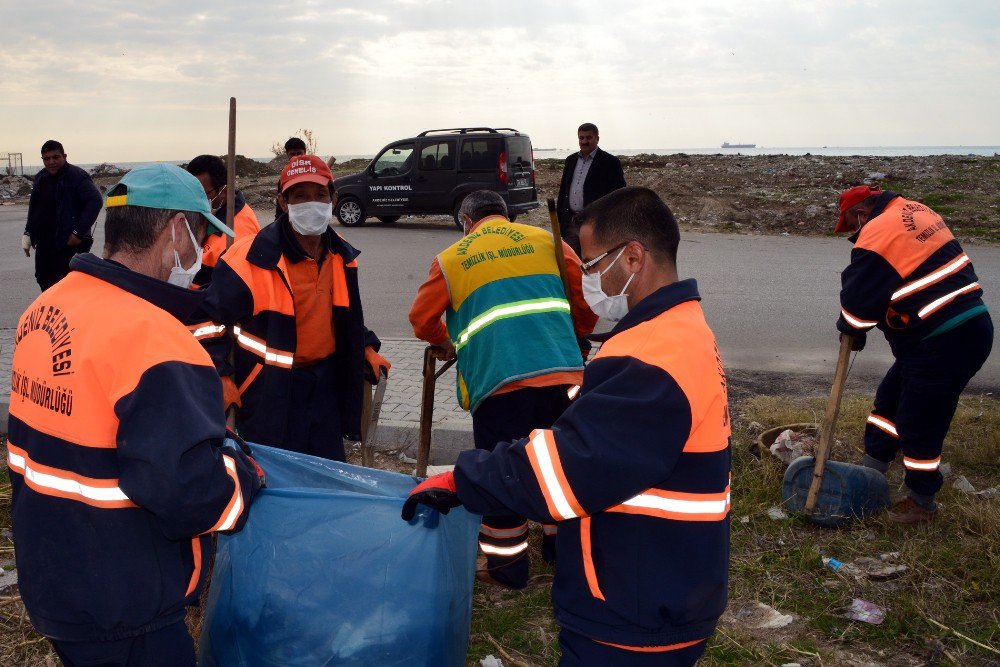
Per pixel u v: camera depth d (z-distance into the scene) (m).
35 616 1.85
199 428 1.73
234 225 4.54
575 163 9.21
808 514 4.16
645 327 1.84
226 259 3.46
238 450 2.45
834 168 23.00
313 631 2.22
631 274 1.97
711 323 8.75
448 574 2.34
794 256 13.46
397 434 5.25
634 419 1.71
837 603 3.47
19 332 1.97
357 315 3.72
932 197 18.33
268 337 3.46
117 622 1.80
